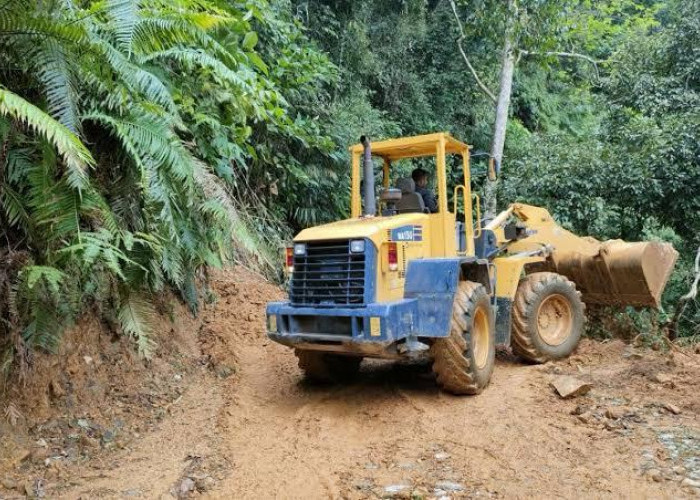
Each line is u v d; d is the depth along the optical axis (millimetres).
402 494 3371
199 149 6289
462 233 5902
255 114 7008
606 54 18547
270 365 6000
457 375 4953
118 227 4562
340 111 11148
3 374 4008
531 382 5402
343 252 4812
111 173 4844
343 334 4691
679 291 10070
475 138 15930
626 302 6910
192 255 5449
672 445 3902
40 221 3941
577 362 6215
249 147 6988
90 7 4387
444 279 4895
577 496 3320
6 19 3584
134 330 4812
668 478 3457
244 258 8492
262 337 6629
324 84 11867
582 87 18031
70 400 4398
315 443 4195
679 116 10328
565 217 10086
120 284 4867
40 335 4129
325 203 10562
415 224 5223
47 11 3746
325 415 4723
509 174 11656
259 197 9469
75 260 4316
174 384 5207
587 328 7508
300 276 4996
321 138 9594
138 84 4363
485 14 12500
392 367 6234
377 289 4746
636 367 5598
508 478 3584
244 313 6988
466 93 15961
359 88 12898
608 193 10203
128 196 4832
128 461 3934
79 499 3404
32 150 4078
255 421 4656
